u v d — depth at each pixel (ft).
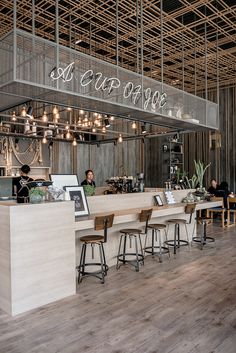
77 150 34.50
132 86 15.47
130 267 16.12
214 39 24.03
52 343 8.82
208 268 15.87
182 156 39.22
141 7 16.98
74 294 12.43
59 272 11.99
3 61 12.46
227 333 9.34
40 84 11.68
